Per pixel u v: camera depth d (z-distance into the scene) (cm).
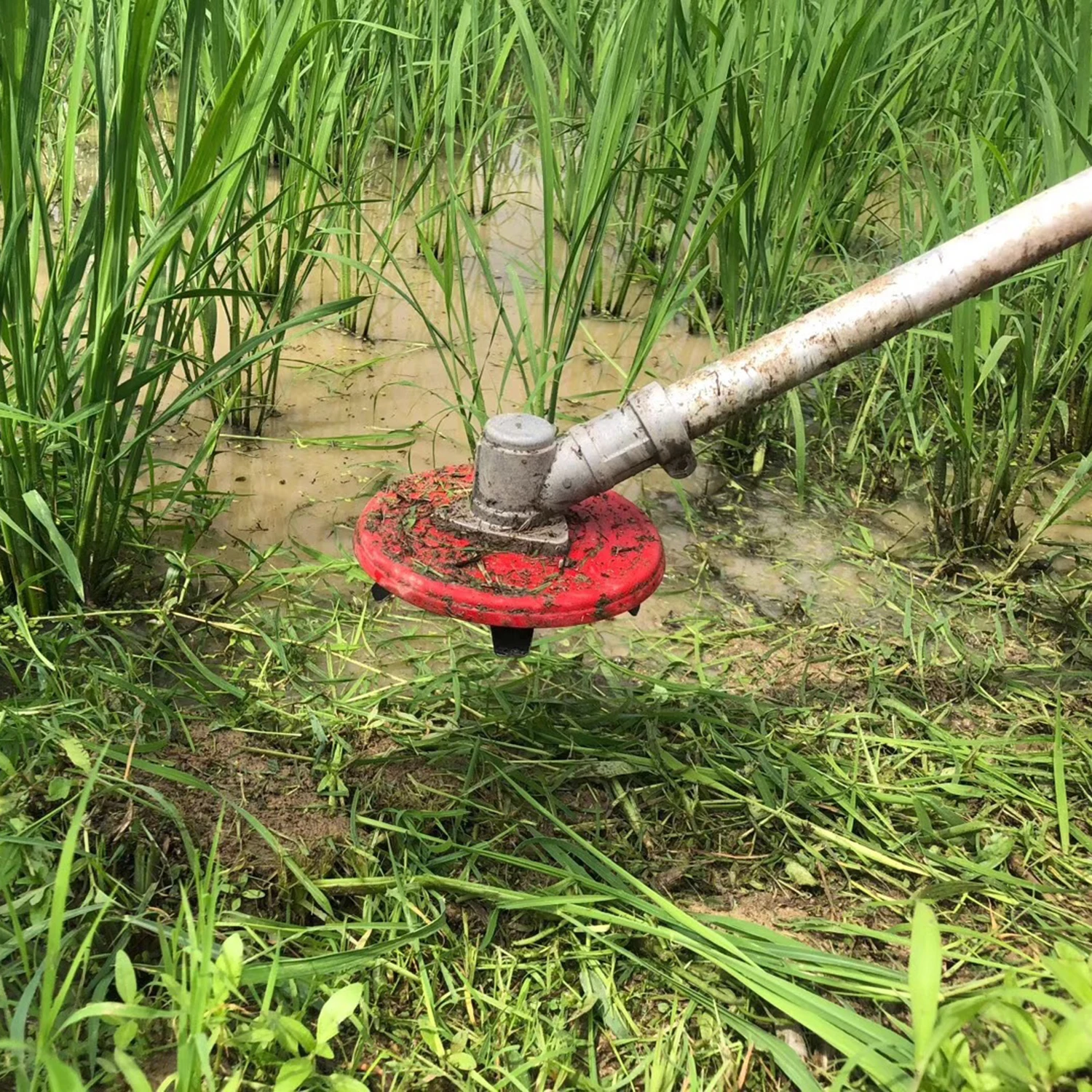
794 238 100
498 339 117
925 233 106
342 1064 52
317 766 67
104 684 69
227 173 66
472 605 53
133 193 66
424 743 69
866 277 129
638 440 55
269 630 78
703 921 59
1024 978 58
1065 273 97
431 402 105
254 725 70
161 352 81
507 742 70
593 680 77
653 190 117
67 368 71
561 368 89
